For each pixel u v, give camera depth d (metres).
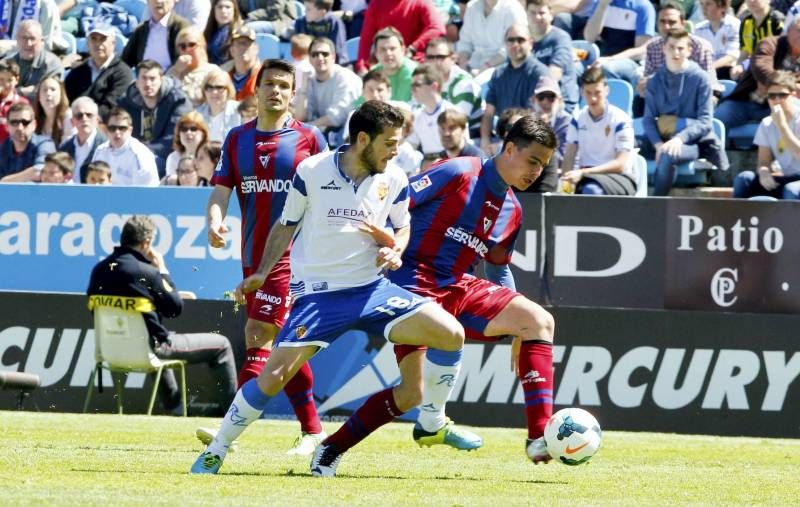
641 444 31.84
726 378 35.53
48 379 36.91
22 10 55.53
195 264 37.78
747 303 36.12
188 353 35.97
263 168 26.91
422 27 50.88
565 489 21.88
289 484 20.89
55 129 47.25
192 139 44.12
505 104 46.12
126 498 18.42
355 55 54.31
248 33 48.88
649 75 48.88
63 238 38.12
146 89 46.91
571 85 47.41
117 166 43.69
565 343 35.78
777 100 42.41
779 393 35.44
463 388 35.88
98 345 35.69
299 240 21.52
